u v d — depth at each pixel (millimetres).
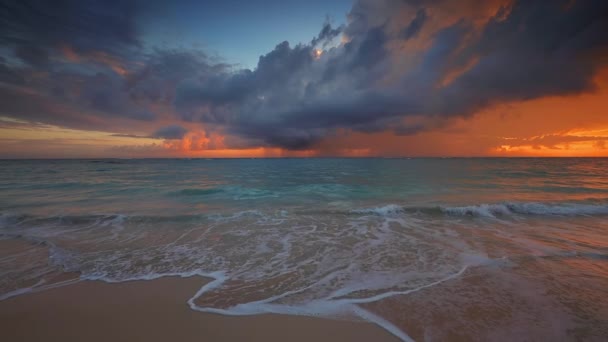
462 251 5629
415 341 2809
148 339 2943
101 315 3395
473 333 2916
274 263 5082
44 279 4414
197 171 33938
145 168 40406
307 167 43562
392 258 5273
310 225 7984
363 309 3420
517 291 3855
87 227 7777
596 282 4133
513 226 7816
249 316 3324
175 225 8008
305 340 2877
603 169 34188
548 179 21500
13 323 3223
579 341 2799
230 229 7562
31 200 12289
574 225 7918
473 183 18875
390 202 11812
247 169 38500
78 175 26438
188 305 3613
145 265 5012
